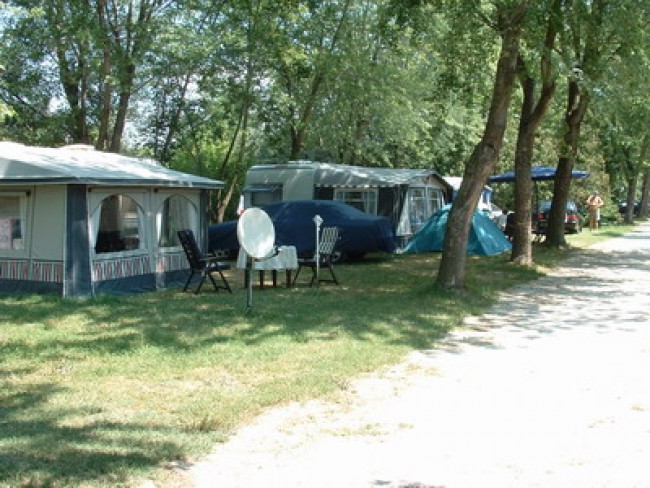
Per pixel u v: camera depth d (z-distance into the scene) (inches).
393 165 1348.4
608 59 604.1
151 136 1021.2
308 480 173.9
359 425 214.4
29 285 466.9
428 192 922.7
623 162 1497.3
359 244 698.8
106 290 476.1
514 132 1272.1
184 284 541.0
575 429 210.5
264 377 262.4
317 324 359.9
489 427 213.0
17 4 773.9
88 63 771.4
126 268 493.4
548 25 525.0
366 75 978.1
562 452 191.8
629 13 545.6
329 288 506.9
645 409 229.1
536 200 1202.6
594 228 1322.6
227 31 831.7
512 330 362.6
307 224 698.2
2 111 722.2
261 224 386.6
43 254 461.7
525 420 219.3
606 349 317.7
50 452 181.8
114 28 759.1
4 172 455.8
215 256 538.0
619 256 778.8
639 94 632.4
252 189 885.2
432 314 393.7
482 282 537.0
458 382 262.5
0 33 811.4
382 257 769.6
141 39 740.0
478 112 1206.9
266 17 815.1
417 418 221.3
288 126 1027.9
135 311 399.9
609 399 240.8
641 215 1908.2
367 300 442.3
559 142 836.6
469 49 607.2
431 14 555.8
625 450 192.5
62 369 269.6
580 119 804.6
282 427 212.1
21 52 844.6
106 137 828.6
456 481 173.0
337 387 252.1
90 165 493.0
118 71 745.6
